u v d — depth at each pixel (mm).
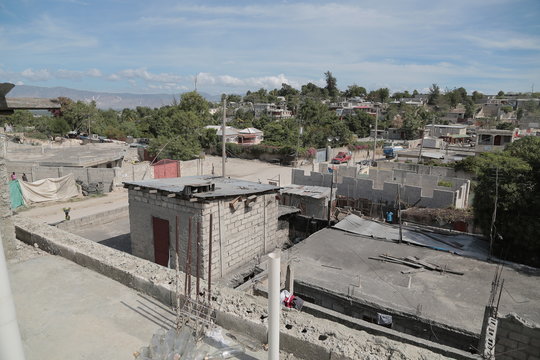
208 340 5520
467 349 10562
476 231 23547
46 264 8312
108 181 35344
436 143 59125
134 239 16828
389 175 34844
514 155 24500
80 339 5648
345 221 20438
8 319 2949
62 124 65750
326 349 4973
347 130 70875
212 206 14242
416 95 178125
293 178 34125
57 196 31953
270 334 4293
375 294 12750
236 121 91562
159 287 6754
